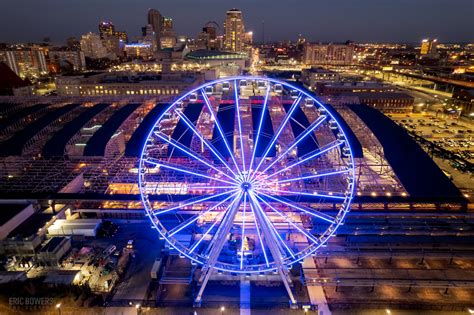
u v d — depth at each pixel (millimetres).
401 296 50438
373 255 56719
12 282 49938
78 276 52469
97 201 68750
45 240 61062
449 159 102625
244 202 44812
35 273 53906
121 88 170250
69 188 72312
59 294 48719
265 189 46531
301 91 44031
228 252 56688
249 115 104562
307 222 64875
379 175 76438
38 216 65500
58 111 107562
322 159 79875
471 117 147000
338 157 80562
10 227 60656
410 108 157125
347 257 57594
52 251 54906
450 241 59344
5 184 72750
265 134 89812
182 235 62750
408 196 67812
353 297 50219
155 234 64750
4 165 79312
